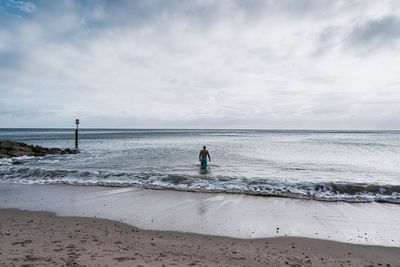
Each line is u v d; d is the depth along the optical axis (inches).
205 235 240.8
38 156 982.4
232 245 217.3
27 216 290.0
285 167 692.7
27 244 195.3
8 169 560.1
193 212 311.3
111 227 256.8
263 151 1186.6
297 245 221.8
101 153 1087.0
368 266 183.5
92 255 175.2
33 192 409.1
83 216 293.4
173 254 187.9
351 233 252.2
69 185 458.6
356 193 403.5
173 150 1218.6
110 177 509.7
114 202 352.8
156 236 234.4
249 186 443.5
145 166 698.8
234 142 1996.8
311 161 824.9
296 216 300.5
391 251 213.3
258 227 264.5
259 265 174.7
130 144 1699.1
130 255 179.6
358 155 1020.5
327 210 324.5
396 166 722.8
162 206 335.9
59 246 193.8
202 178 515.8
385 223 281.3
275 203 352.8
